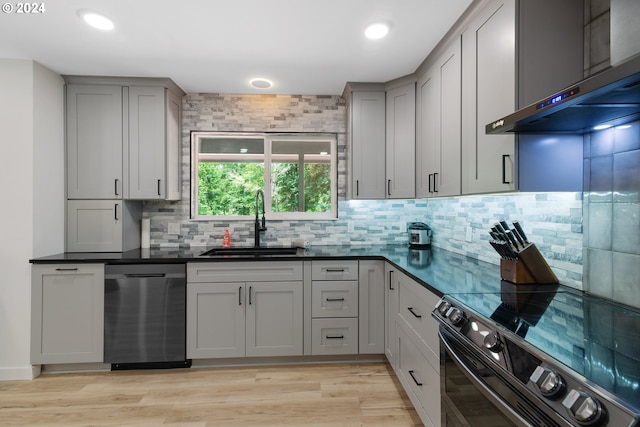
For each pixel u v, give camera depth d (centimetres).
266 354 258
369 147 292
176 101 303
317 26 202
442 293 148
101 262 246
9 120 241
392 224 327
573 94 97
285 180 333
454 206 271
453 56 206
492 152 163
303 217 330
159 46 225
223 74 272
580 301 135
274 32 208
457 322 124
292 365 263
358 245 324
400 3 179
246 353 257
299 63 252
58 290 245
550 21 146
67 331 245
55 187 264
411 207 327
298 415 199
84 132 275
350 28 204
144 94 278
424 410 171
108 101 276
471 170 184
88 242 276
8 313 241
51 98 260
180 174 312
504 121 134
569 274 157
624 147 130
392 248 306
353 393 222
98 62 248
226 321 255
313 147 333
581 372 75
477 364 113
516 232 168
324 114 325
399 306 221
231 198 330
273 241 321
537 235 178
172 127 294
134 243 299
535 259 163
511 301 134
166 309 250
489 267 208
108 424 191
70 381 238
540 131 147
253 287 257
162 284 250
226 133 323
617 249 133
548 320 112
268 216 328
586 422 66
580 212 152
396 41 220
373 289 264
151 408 206
